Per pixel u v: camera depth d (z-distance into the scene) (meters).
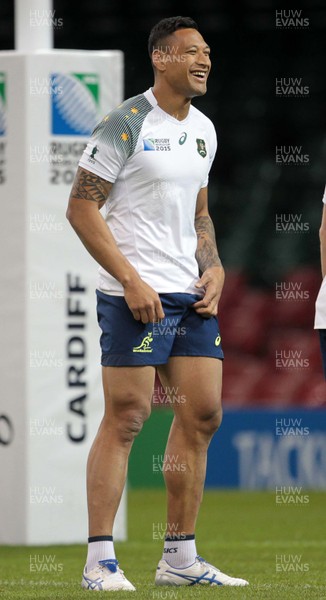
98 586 17.62
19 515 28.62
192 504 18.47
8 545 28.62
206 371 18.33
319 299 18.88
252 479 47.75
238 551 27.22
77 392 28.81
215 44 72.81
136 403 17.95
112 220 18.44
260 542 29.83
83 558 25.34
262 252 68.12
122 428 18.00
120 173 18.19
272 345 62.88
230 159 72.44
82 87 28.69
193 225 18.72
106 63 28.91
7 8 63.22
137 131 18.02
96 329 28.94
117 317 17.97
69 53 28.58
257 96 72.75
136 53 69.88
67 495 28.81
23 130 28.41
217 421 18.53
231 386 59.88
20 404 28.55
